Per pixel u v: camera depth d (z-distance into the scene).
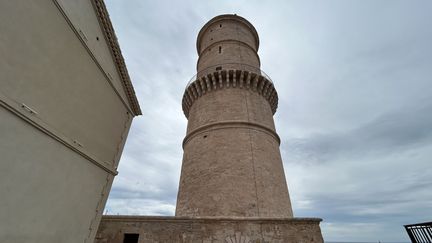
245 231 10.84
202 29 29.42
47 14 5.52
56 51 5.84
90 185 7.40
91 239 7.32
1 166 4.30
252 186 14.34
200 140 18.03
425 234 11.60
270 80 22.48
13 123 4.58
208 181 15.02
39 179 5.24
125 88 10.03
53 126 5.66
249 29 28.75
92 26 7.52
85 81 7.11
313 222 11.19
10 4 4.53
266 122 19.22
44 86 5.41
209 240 10.62
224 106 19.11
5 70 4.40
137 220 11.38
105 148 8.40
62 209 6.02
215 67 22.27
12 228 4.50
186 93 23.41
